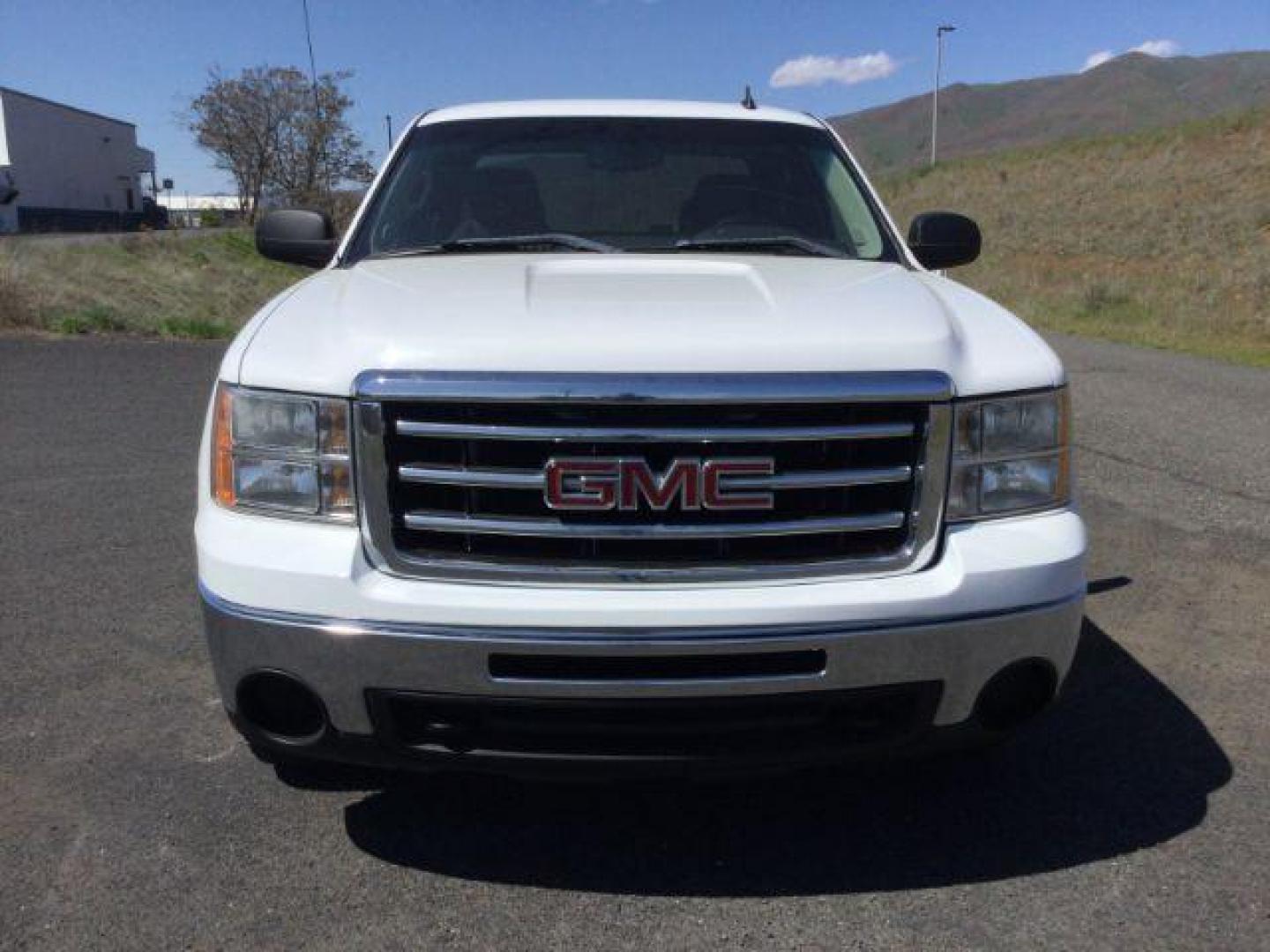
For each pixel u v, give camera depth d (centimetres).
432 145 418
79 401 840
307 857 282
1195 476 686
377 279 315
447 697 247
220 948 247
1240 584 491
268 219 413
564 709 248
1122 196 3284
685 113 436
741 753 255
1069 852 288
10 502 580
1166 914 262
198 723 349
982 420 265
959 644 255
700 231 387
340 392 253
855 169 419
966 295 326
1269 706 371
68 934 250
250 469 261
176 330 1238
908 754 268
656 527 247
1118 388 1059
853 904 267
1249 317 1761
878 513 258
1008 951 249
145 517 556
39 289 1289
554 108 438
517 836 294
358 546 252
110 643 407
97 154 5844
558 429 244
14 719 349
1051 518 272
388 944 250
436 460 250
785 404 246
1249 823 299
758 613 245
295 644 250
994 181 4094
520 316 262
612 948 251
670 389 242
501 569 248
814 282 309
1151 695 379
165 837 288
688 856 287
